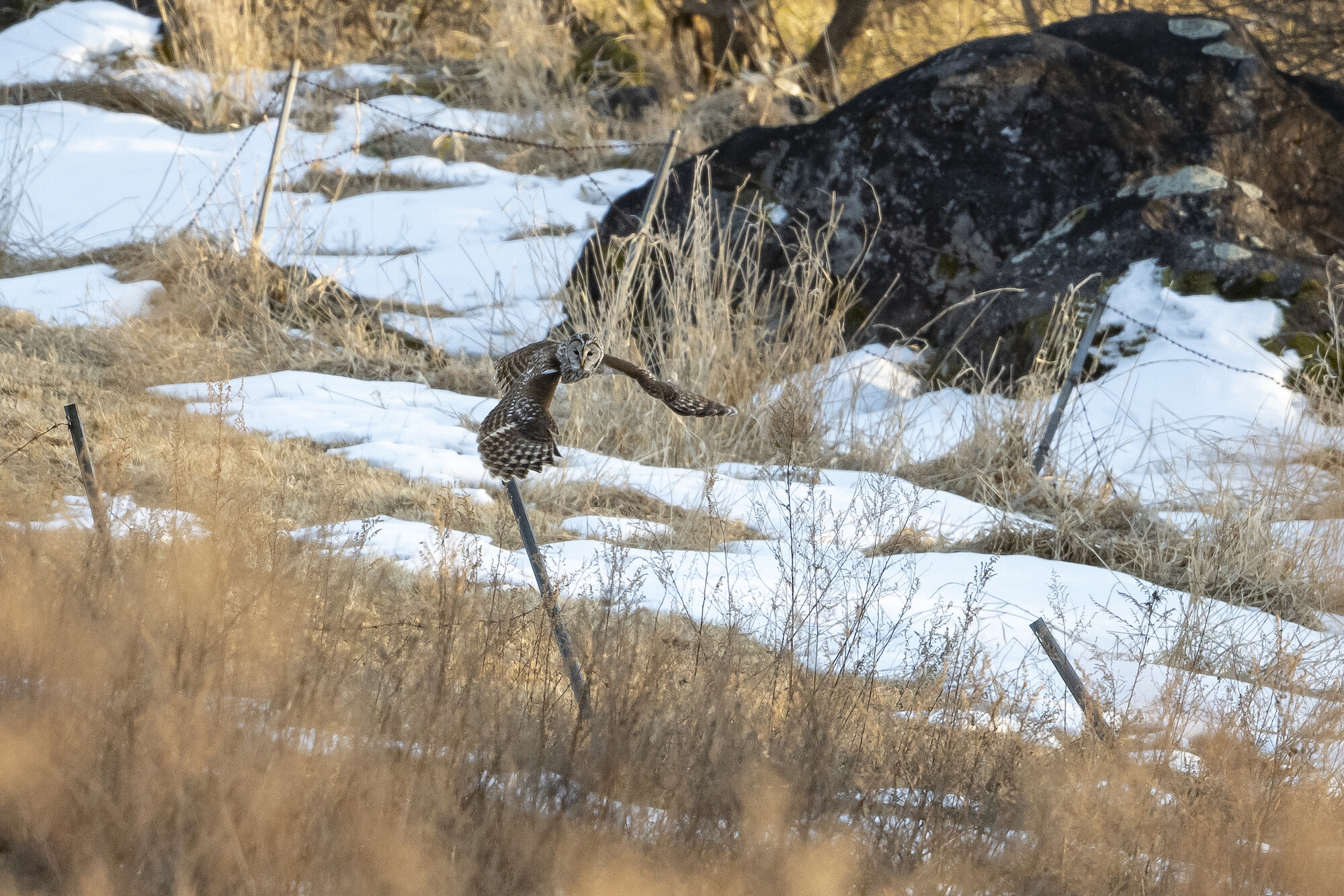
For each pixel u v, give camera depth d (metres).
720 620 25.42
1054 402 42.97
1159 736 20.09
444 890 12.34
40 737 12.79
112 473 21.53
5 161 59.12
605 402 41.62
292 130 70.88
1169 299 45.41
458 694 15.73
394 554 26.72
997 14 87.44
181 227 53.75
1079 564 33.84
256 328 46.38
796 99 76.94
